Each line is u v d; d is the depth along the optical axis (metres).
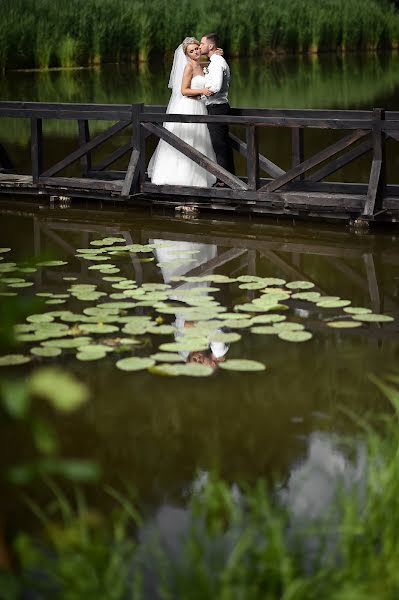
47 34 25.12
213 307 5.77
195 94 8.75
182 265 6.93
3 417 3.79
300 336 5.22
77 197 9.37
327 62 28.30
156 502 3.47
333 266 6.86
